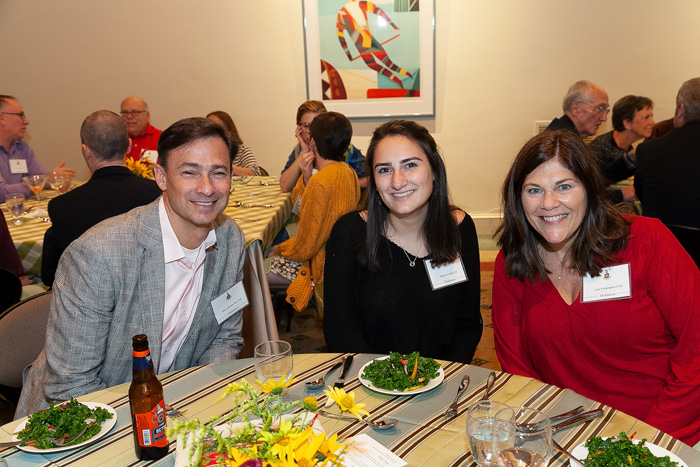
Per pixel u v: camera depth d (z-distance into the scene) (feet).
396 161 5.51
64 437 3.52
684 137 9.66
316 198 9.02
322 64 18.31
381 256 5.90
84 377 4.69
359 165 14.06
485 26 17.92
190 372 4.50
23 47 18.42
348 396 2.80
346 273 6.01
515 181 5.04
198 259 5.19
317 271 9.55
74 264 4.71
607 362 4.96
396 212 5.61
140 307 4.90
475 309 6.23
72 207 7.84
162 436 3.38
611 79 17.95
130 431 3.69
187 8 18.20
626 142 13.23
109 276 4.69
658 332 4.91
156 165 4.87
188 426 2.38
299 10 18.07
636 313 4.87
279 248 10.05
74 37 18.39
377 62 18.20
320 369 4.50
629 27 17.60
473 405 3.21
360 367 4.51
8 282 7.91
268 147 19.06
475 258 6.15
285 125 18.86
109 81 18.69
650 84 17.87
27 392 5.09
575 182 4.78
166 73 18.62
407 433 3.56
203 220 4.83
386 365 4.29
